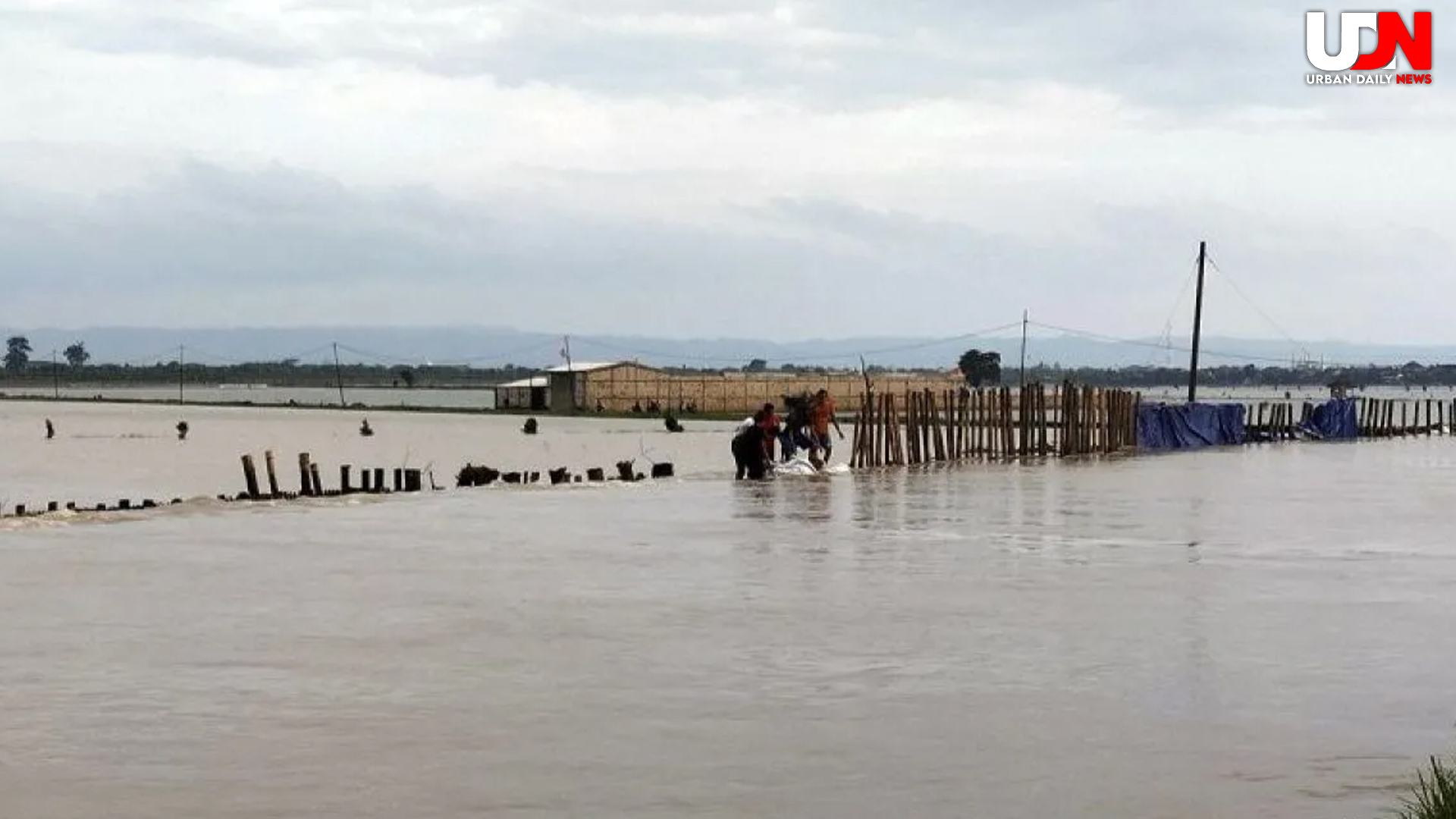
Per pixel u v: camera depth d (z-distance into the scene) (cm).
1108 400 5319
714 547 2291
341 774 1025
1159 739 1117
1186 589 1864
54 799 966
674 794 982
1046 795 980
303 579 1919
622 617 1644
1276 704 1229
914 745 1100
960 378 15675
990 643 1493
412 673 1341
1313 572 2030
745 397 14788
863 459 4291
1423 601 1772
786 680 1320
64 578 1919
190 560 2109
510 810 949
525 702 1232
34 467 6625
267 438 10094
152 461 7200
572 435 10344
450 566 2052
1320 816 933
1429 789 912
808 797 976
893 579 1942
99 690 1267
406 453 7219
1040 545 2323
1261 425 6588
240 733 1130
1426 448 5941
